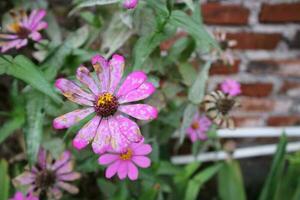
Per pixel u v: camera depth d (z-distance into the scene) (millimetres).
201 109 293
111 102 178
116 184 263
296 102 391
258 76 375
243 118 399
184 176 316
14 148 325
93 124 176
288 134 404
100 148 170
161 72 250
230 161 349
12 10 259
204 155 390
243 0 336
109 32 244
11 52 258
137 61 210
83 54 253
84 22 315
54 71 243
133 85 181
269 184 324
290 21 348
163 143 314
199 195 398
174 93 263
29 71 193
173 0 221
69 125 176
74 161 251
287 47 362
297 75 375
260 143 407
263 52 363
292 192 334
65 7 310
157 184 267
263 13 343
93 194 308
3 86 306
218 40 287
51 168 251
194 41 254
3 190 272
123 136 171
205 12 342
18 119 241
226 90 257
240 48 361
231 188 341
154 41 215
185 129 250
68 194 291
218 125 253
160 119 271
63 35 315
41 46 257
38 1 298
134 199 275
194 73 261
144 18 234
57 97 191
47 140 251
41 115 223
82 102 180
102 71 181
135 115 176
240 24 349
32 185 248
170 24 216
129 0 182
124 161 213
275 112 396
